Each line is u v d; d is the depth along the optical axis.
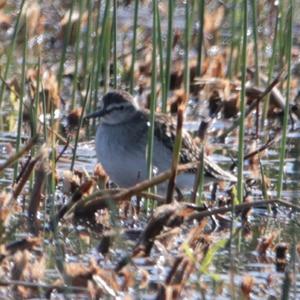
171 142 13.27
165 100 13.70
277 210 12.82
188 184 13.30
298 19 20.02
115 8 14.53
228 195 13.27
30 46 18.78
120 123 13.27
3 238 10.38
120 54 18.97
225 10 20.83
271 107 16.83
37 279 9.91
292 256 9.25
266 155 15.00
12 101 16.22
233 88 17.00
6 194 11.87
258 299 9.85
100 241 11.34
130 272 9.93
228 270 10.67
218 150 15.34
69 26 15.84
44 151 12.05
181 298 9.69
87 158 14.62
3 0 20.02
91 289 9.41
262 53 19.16
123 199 11.89
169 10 13.29
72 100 15.99
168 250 11.03
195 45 19.78
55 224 11.22
